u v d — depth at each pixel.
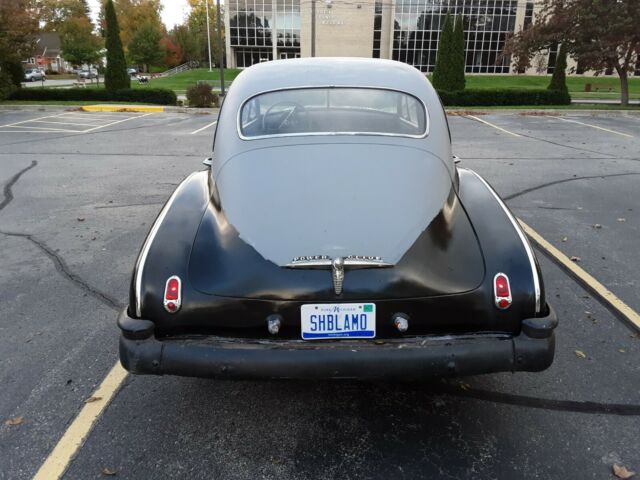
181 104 22.47
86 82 53.19
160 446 2.28
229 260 2.17
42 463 2.18
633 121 15.31
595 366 2.82
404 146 2.68
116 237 4.91
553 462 2.17
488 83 46.41
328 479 2.10
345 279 2.07
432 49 56.50
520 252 2.21
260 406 2.55
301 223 2.23
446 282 2.11
